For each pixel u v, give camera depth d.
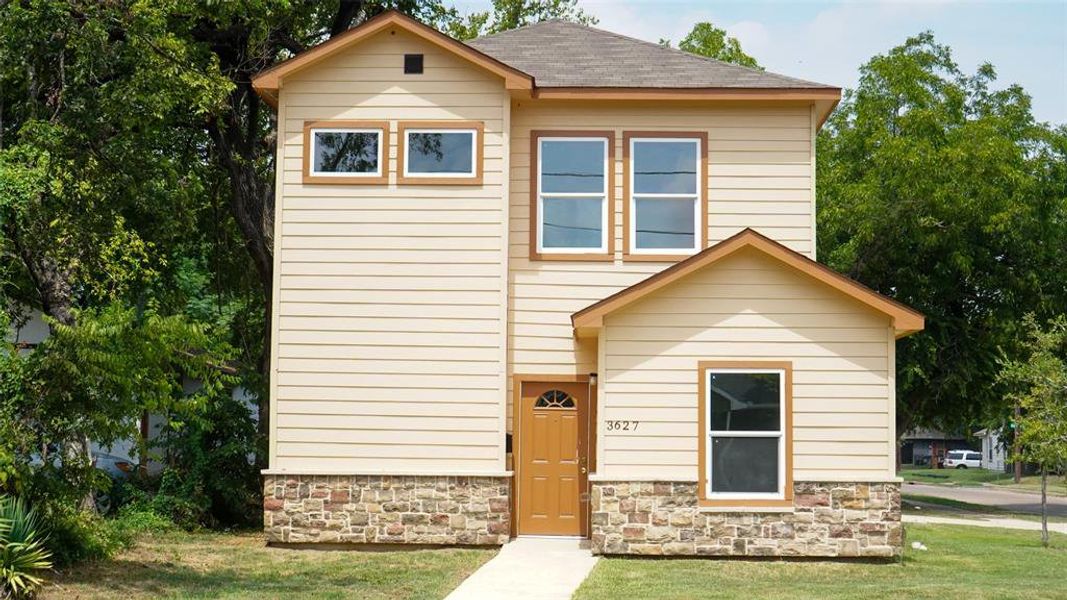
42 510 12.78
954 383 32.00
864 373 15.48
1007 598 12.18
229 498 19.98
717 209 17.47
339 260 16.83
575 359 17.22
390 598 12.16
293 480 16.53
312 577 13.68
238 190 22.27
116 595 11.76
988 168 30.83
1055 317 32.12
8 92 18.12
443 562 14.98
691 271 15.46
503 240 16.78
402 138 16.97
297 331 16.75
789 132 17.58
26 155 16.25
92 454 18.89
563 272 17.34
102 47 17.30
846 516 15.32
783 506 15.32
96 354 12.48
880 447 15.40
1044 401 19.48
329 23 23.73
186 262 34.06
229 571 14.08
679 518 15.35
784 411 15.42
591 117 17.61
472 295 16.73
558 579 13.50
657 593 12.42
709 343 15.56
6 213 15.70
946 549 18.50
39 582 11.46
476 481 16.47
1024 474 72.75
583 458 17.14
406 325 16.72
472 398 16.59
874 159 31.98
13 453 12.22
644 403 15.48
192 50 19.52
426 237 16.83
